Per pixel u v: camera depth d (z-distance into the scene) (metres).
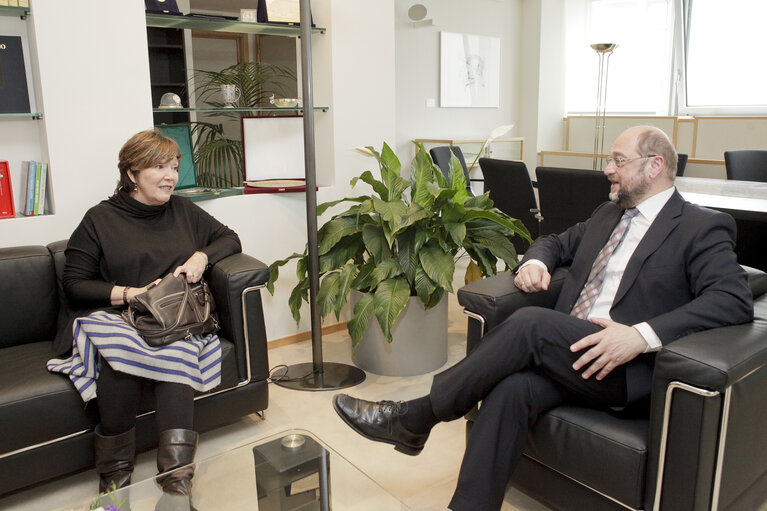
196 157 4.54
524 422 1.62
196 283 2.16
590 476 1.56
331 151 3.20
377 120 3.33
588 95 7.18
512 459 1.61
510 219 2.71
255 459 1.50
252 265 2.23
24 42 2.50
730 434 1.41
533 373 1.67
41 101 2.39
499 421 1.60
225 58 7.29
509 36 6.99
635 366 1.63
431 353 2.80
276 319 3.15
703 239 1.69
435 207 2.66
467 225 2.76
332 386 2.66
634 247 1.84
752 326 1.54
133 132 2.58
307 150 2.55
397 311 2.45
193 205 2.42
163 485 1.41
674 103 6.54
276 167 3.21
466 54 6.59
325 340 3.27
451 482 1.98
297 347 3.18
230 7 7.38
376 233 2.65
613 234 1.91
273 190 2.97
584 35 7.09
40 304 2.25
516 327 1.64
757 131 5.31
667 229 1.76
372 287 2.55
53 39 2.35
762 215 2.37
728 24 5.96
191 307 2.03
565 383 1.64
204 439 2.28
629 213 1.88
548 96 7.14
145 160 2.13
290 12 2.98
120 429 1.89
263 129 3.14
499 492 1.59
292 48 6.78
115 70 2.51
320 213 2.72
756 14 5.75
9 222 2.37
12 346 2.22
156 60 5.65
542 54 6.97
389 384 2.69
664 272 1.72
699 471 1.37
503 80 7.04
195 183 3.04
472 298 1.91
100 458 1.89
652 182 1.80
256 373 2.26
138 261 2.15
